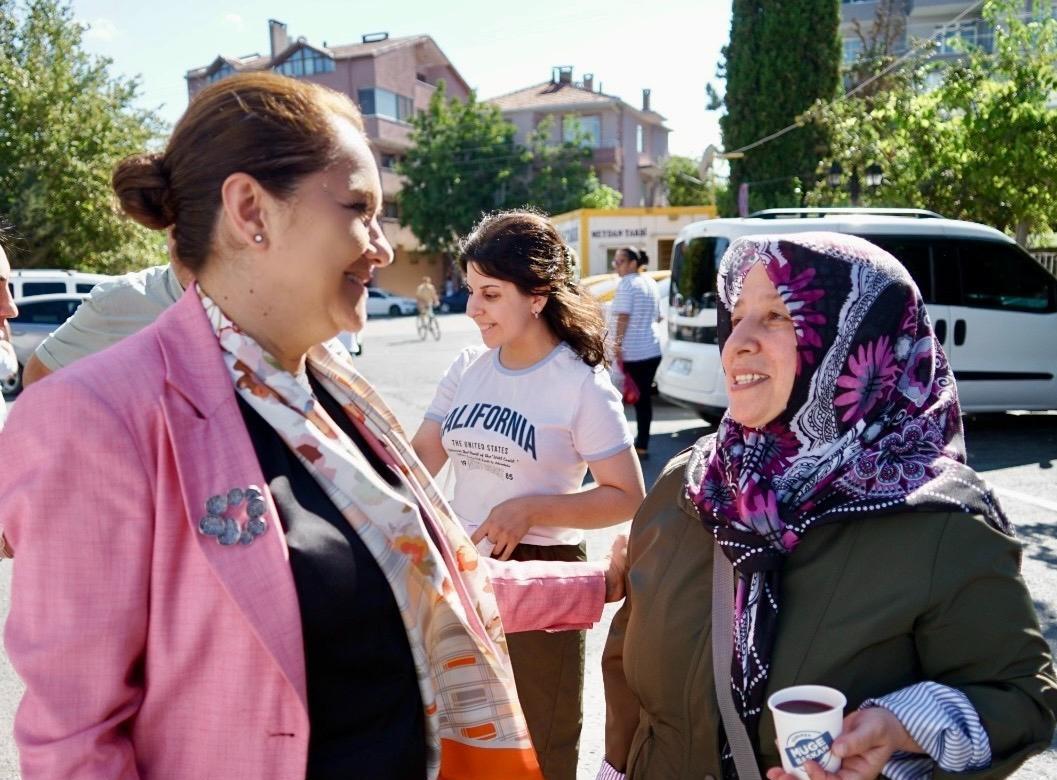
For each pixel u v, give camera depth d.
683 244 8.24
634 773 1.68
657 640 1.61
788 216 8.20
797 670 1.41
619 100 46.84
